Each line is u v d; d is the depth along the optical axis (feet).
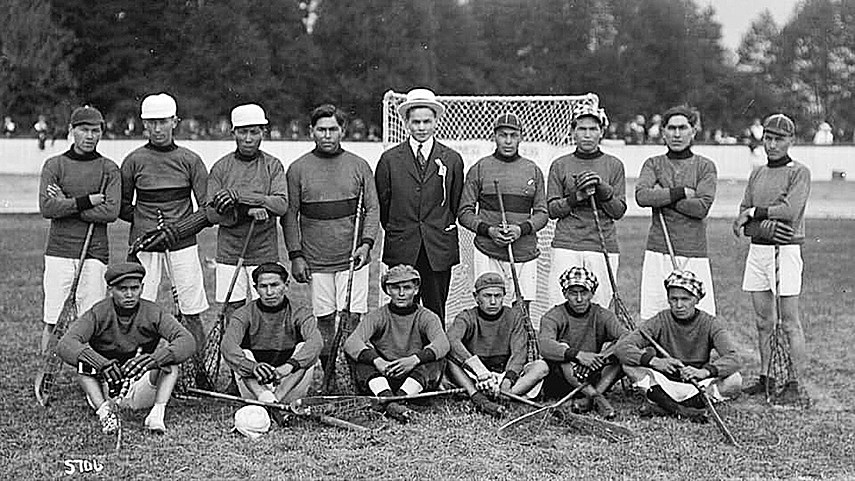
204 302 26.81
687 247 26.18
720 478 19.42
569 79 159.84
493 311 25.36
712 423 23.22
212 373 26.18
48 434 21.97
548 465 20.15
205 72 130.41
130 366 22.43
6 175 108.58
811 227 75.87
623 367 24.50
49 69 120.78
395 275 24.70
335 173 26.43
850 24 167.12
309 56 136.77
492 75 158.10
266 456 20.66
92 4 125.70
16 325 33.99
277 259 26.61
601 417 23.79
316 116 26.35
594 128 26.73
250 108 25.80
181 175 26.25
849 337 33.37
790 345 26.17
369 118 140.15
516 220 27.48
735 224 26.35
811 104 169.89
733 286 44.88
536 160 34.14
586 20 160.04
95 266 26.07
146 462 20.17
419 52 139.64
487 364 25.50
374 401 23.61
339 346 26.07
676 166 26.27
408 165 27.07
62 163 25.59
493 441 21.74
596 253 26.66
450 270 28.04
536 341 25.64
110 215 25.55
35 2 121.29
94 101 127.65
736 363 23.77
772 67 168.96
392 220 27.17
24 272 46.88
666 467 20.06
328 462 20.24
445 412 24.04
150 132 25.95
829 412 24.38
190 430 22.39
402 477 19.40
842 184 115.65
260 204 25.43
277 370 23.58
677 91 162.30
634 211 91.40
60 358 24.40
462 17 156.15
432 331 24.85
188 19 129.29
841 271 50.06
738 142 150.51
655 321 24.72
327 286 26.71
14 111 123.24
